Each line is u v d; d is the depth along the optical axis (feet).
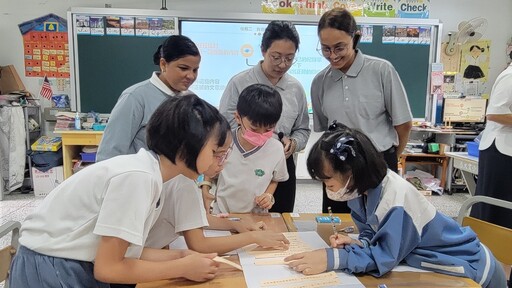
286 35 5.57
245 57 13.66
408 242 3.27
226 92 6.46
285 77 6.28
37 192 12.78
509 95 6.70
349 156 3.18
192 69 4.89
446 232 3.51
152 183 2.80
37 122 13.70
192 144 2.78
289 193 6.23
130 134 4.75
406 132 5.79
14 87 13.43
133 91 4.84
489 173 7.20
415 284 3.07
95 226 2.70
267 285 2.95
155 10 12.85
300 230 4.25
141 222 2.73
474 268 3.39
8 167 12.59
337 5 13.93
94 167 3.00
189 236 3.57
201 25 13.26
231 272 3.18
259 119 4.76
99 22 12.74
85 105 13.17
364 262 3.16
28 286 2.90
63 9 13.57
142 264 2.91
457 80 15.05
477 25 13.91
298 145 6.22
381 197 3.37
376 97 5.55
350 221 4.58
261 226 4.24
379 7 14.16
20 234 3.19
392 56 13.79
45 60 13.69
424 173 14.53
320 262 3.20
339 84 5.74
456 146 13.56
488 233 4.57
